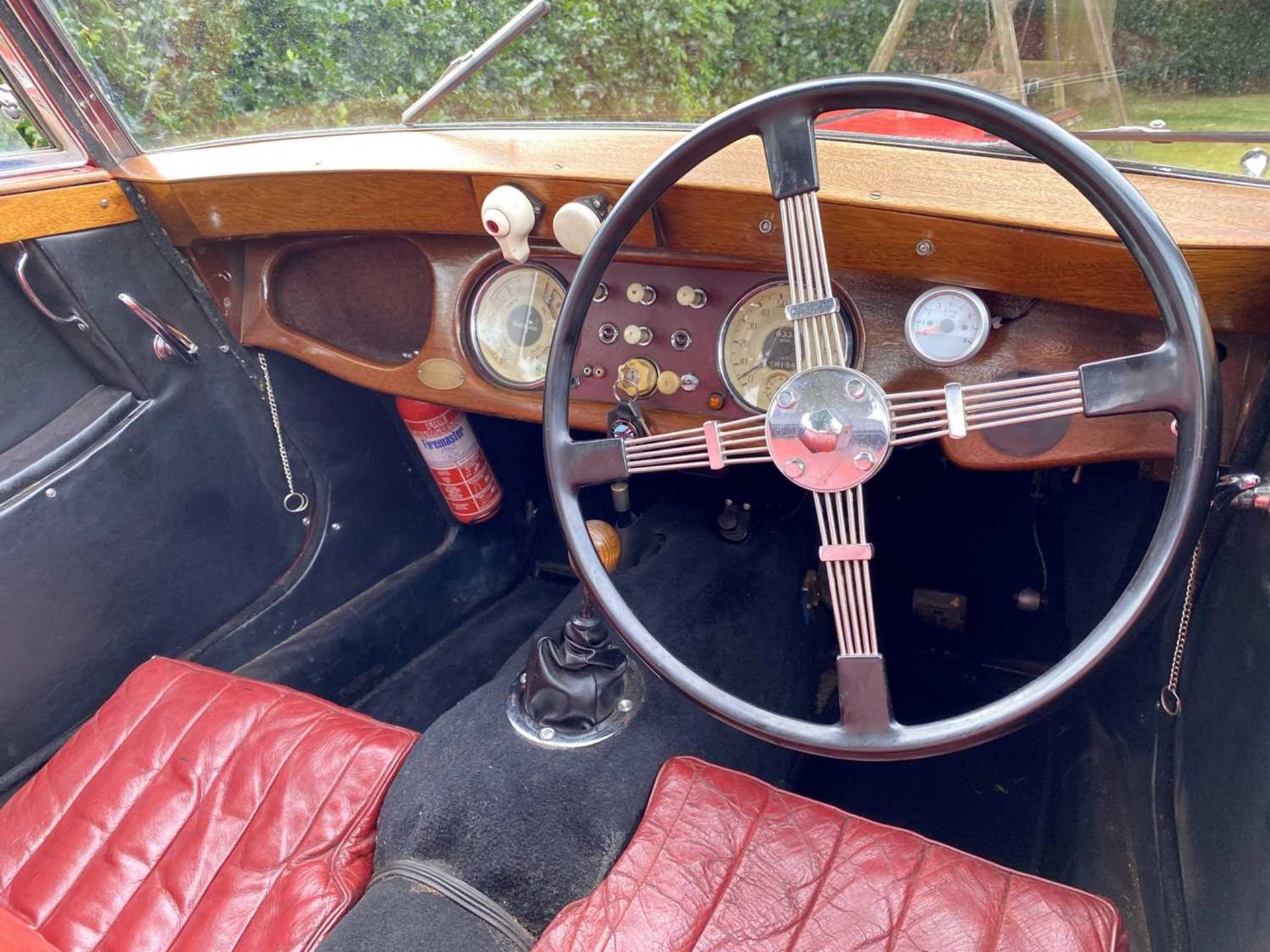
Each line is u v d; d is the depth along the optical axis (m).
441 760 1.03
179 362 1.35
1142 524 1.21
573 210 1.00
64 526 1.25
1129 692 1.25
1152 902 1.07
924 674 1.66
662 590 1.42
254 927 0.92
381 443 1.68
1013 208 0.90
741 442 0.85
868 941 0.80
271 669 1.51
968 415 0.76
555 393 0.90
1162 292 0.70
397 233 1.24
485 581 1.90
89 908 0.96
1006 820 1.36
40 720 1.28
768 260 1.05
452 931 0.87
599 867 0.94
